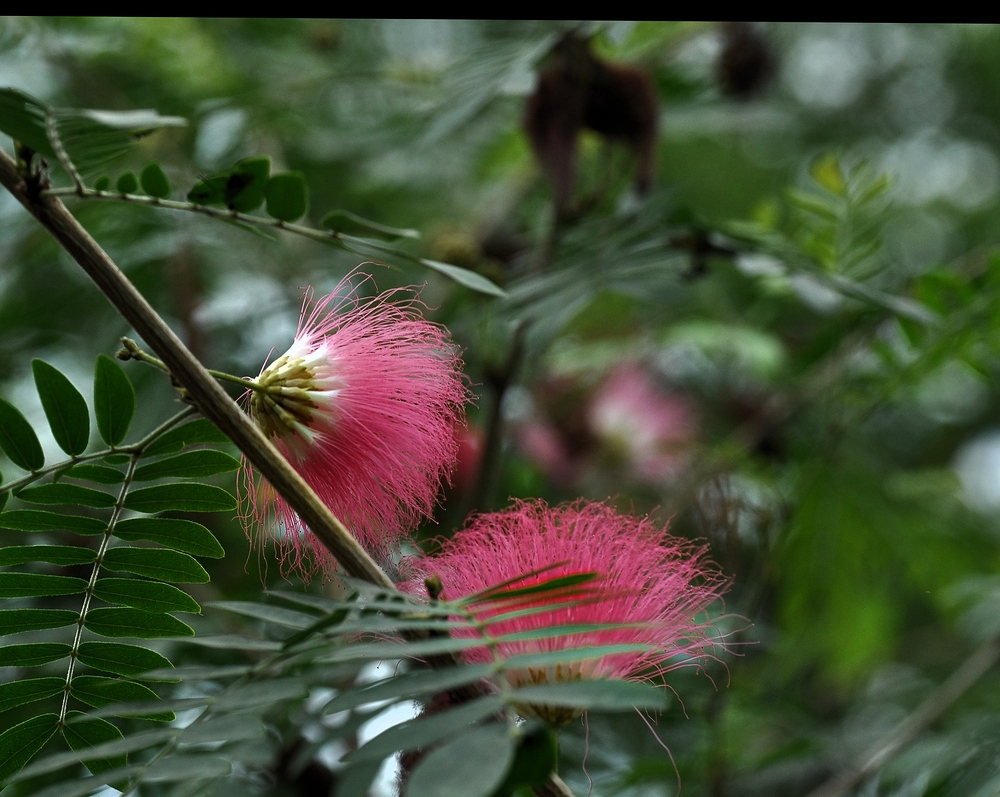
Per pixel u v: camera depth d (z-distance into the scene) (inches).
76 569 88.5
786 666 186.1
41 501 70.7
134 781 43.6
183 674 52.6
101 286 69.5
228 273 175.0
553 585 54.9
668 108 187.9
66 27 185.2
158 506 72.5
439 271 85.7
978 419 262.5
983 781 134.3
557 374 193.8
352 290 92.2
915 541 181.6
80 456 70.9
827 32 326.3
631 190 148.4
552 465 185.8
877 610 187.3
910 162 338.0
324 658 52.1
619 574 78.9
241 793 43.2
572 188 145.9
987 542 185.6
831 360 172.1
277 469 67.6
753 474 172.6
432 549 89.4
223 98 187.6
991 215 327.0
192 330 161.3
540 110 146.6
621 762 140.6
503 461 171.3
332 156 195.9
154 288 168.7
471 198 204.2
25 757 68.3
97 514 103.1
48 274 173.0
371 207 202.8
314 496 67.8
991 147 344.2
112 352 161.9
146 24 191.0
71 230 70.0
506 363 126.3
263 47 209.2
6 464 134.1
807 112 312.5
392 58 212.7
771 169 279.4
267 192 83.1
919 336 154.4
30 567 104.8
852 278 146.3
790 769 168.6
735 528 145.4
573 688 42.6
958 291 150.6
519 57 141.4
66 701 69.5
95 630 70.9
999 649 156.1
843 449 178.1
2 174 69.9
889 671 217.9
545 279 134.6
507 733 39.3
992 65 347.6
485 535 82.6
